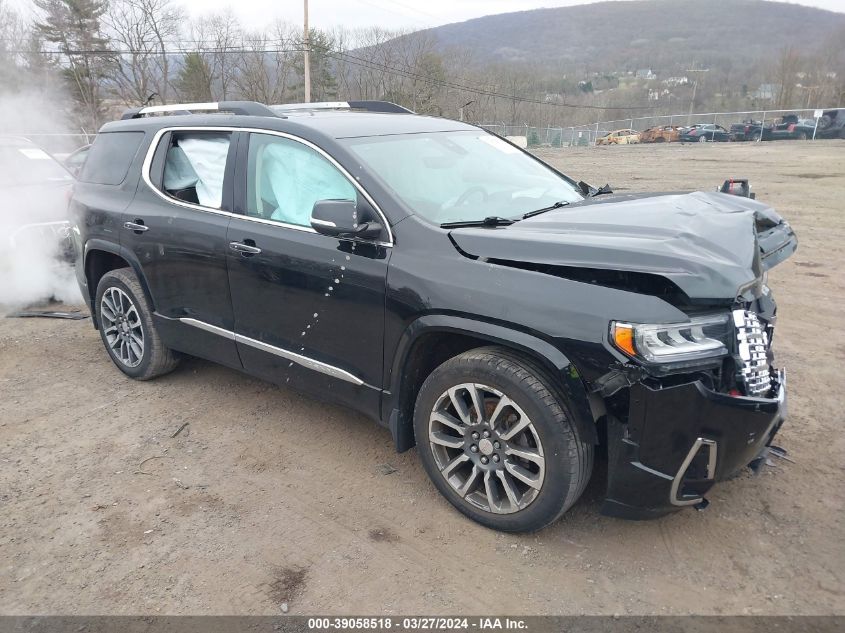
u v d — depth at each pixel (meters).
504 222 3.25
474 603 2.68
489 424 2.96
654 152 33.12
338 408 4.37
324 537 3.10
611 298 2.60
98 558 2.99
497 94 64.12
